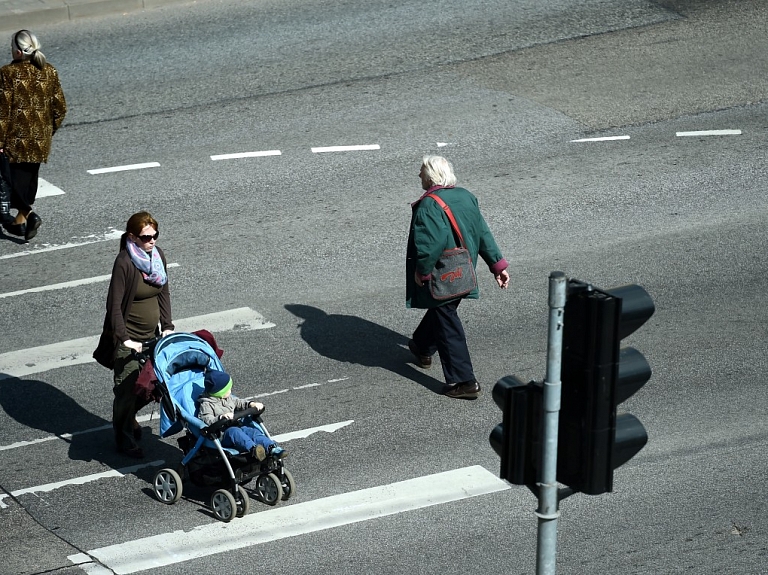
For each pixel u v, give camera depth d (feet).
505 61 225.15
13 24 239.50
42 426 122.01
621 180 180.55
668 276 152.56
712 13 246.27
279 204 172.86
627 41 233.76
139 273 113.39
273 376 130.93
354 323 142.92
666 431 119.34
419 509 106.52
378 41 234.99
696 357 133.80
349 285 151.74
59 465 115.14
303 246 160.97
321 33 239.71
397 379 130.93
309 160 186.60
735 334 138.51
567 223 167.53
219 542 101.91
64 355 135.44
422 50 230.07
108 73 219.61
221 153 188.85
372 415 123.34
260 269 155.12
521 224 167.22
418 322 143.54
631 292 67.00
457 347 125.08
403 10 252.42
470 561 98.48
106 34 239.30
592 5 253.03
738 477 110.73
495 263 126.72
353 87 213.87
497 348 136.56
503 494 108.78
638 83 215.72
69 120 200.64
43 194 175.73
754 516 104.47
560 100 209.05
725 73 219.41
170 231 164.76
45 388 128.98
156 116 202.28
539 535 67.41
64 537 103.14
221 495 104.58
